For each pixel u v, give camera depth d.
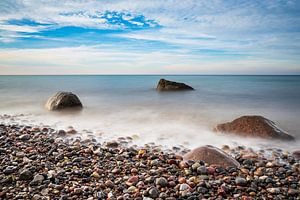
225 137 2.93
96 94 8.09
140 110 4.91
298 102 6.00
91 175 1.74
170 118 4.13
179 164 1.94
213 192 1.52
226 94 7.88
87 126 3.51
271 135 2.78
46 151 2.27
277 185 1.64
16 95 7.45
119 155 2.19
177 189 1.54
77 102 4.96
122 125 3.60
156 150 2.40
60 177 1.67
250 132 2.88
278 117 4.20
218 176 1.75
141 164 1.97
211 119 4.05
